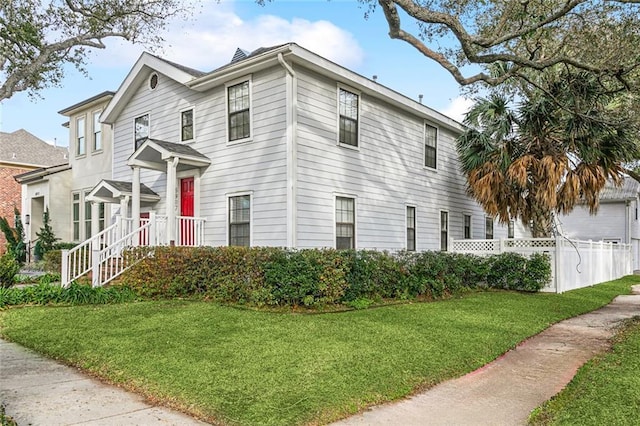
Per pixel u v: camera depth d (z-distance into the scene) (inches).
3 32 383.9
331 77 464.8
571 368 222.4
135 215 471.2
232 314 312.5
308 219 433.1
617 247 840.9
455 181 693.9
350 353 223.0
